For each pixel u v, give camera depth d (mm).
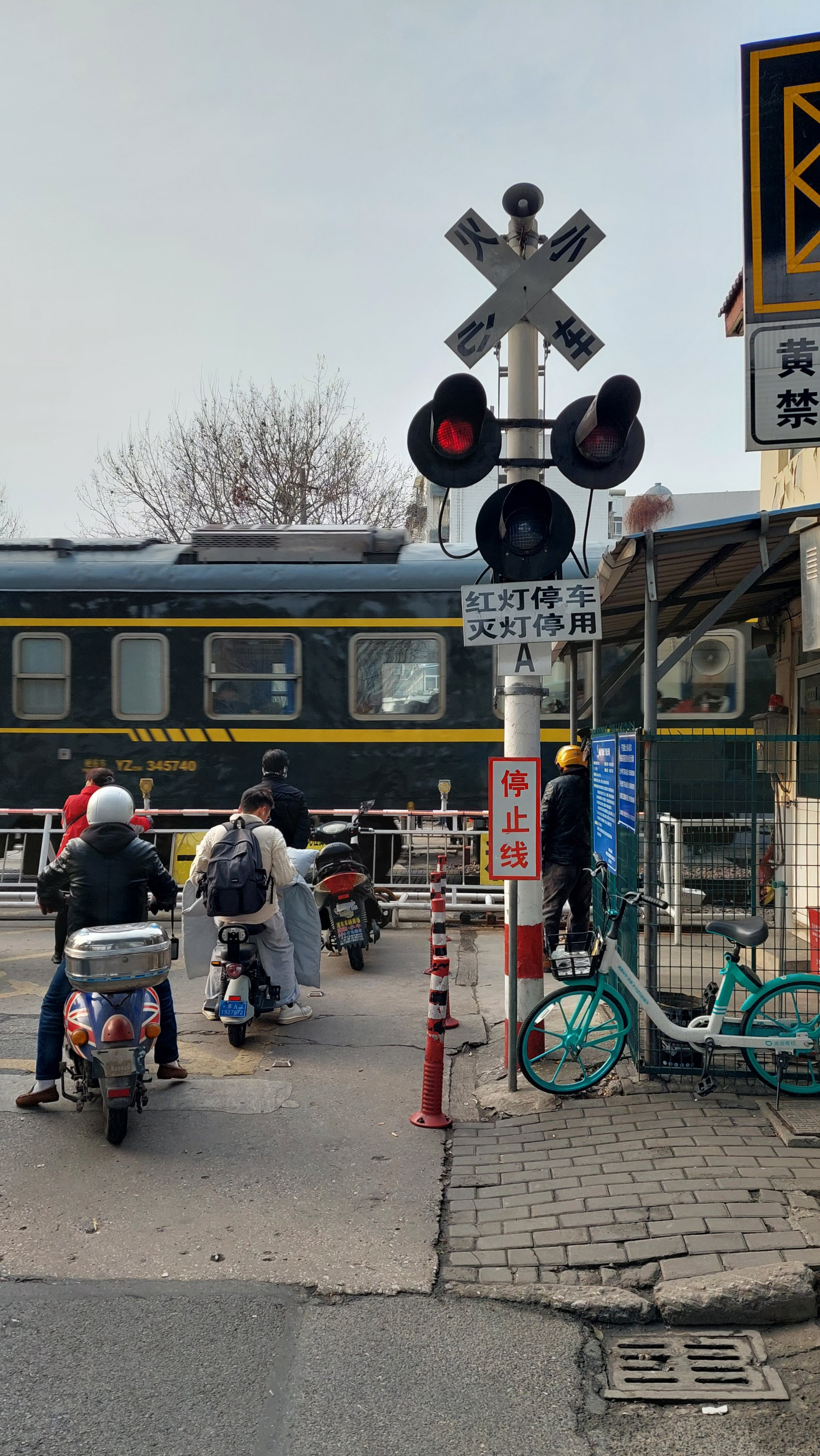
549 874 8852
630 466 6082
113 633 13039
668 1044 6195
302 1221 4758
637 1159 5121
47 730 13078
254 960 7324
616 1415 3453
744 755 11758
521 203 6434
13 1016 7984
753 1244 4285
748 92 4754
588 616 6098
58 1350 3775
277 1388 3562
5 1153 5504
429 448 6074
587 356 6195
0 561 13375
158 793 12953
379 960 10141
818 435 4707
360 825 12445
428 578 12805
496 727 12648
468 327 6207
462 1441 3309
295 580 12914
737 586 6352
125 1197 5008
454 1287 4215
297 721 12836
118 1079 5523
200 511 30125
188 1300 4117
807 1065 5949
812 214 4699
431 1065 5859
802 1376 3662
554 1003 6148
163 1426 3359
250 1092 6371
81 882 6023
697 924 7062
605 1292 4090
